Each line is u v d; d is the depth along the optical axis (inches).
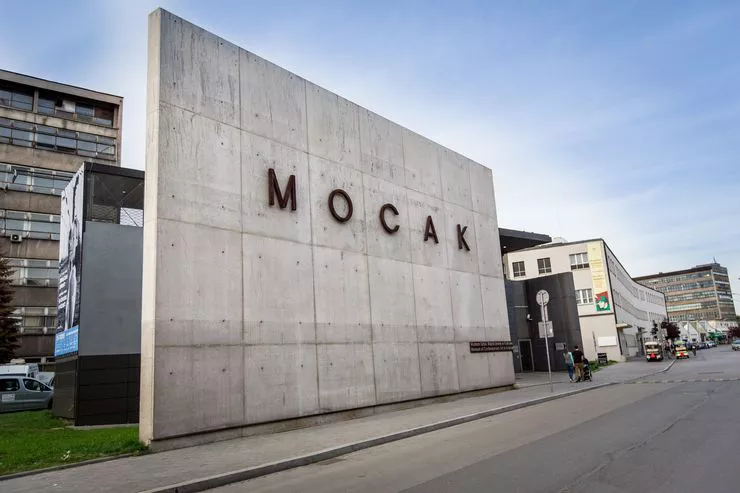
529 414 572.4
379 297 685.9
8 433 542.9
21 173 1827.0
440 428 512.1
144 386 444.1
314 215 620.1
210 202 512.4
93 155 1998.0
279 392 532.7
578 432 418.6
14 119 1867.6
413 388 702.5
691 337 4741.6
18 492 300.7
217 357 486.0
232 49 569.3
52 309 1749.5
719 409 506.0
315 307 593.6
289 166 603.8
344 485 295.7
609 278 2416.3
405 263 745.6
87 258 675.4
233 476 331.3
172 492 301.9
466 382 805.2
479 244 927.0
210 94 536.4
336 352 605.9
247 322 519.2
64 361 724.7
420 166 823.7
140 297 700.7
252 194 553.9
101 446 426.6
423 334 745.0
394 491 270.5
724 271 6958.7
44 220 1819.6
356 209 682.2
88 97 2034.9
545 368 1504.7
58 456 396.8
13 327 1432.1
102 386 655.8
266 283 546.6
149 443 426.9
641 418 476.4
